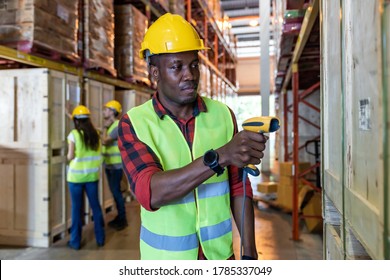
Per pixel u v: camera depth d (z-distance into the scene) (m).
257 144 1.03
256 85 23.55
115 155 4.86
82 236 4.50
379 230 0.83
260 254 4.05
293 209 4.59
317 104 7.63
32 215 4.12
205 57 10.09
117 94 6.73
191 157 1.36
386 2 0.76
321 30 1.80
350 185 1.18
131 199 6.88
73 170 3.95
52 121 4.21
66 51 4.24
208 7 10.19
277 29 5.54
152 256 1.37
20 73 4.11
